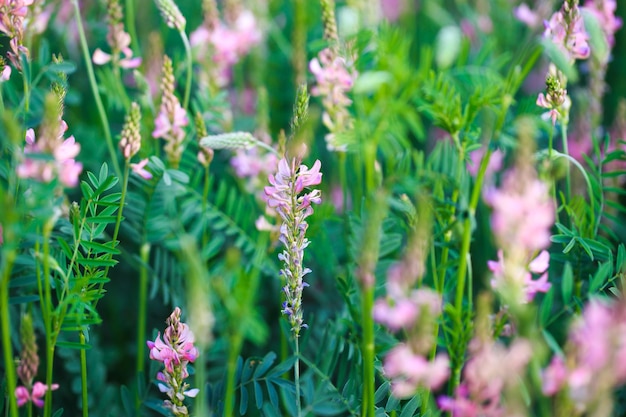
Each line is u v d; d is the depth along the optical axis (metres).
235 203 0.93
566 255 0.79
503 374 0.62
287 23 1.23
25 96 0.75
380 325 0.74
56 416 0.72
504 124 0.84
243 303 0.63
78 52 1.06
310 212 0.70
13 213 0.64
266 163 0.91
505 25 1.18
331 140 0.82
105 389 0.86
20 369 0.68
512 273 0.64
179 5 1.19
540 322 0.73
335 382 0.80
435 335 0.72
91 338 0.89
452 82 0.85
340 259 0.96
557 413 0.62
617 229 0.92
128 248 0.97
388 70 0.74
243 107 1.08
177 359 0.70
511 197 0.62
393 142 0.83
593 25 0.70
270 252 0.84
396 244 0.75
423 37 1.28
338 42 0.83
